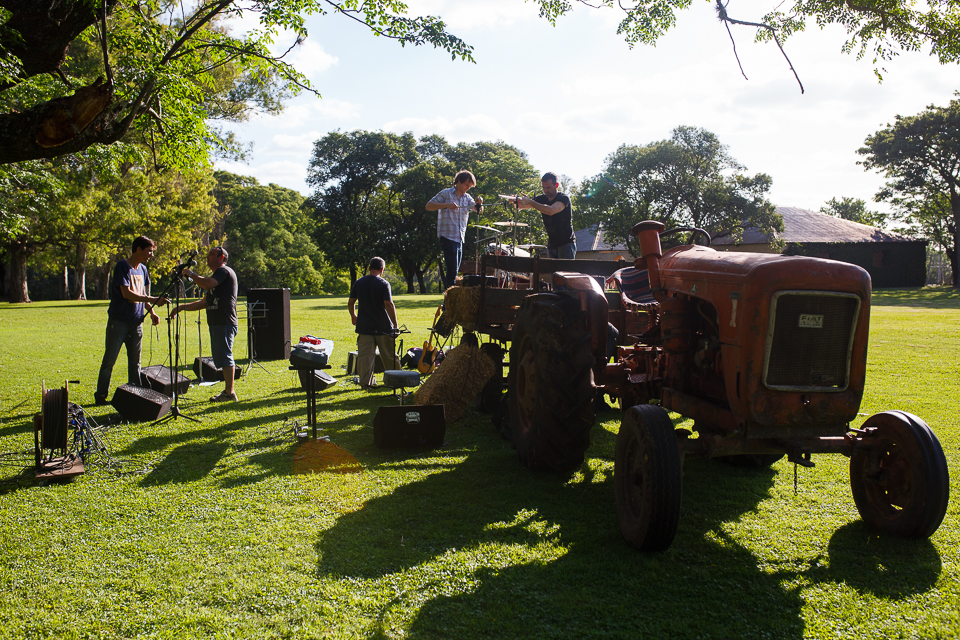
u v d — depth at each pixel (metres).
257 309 9.45
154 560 2.73
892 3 5.56
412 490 3.65
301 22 5.36
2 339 12.07
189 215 33.00
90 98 3.71
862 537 2.98
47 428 3.90
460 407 5.33
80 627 2.20
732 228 38.72
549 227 5.95
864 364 2.79
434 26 5.14
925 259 46.69
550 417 3.54
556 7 6.40
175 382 5.46
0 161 3.83
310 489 3.66
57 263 34.28
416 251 48.31
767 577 2.60
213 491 3.62
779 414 2.73
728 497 3.57
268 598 2.40
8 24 4.21
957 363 8.54
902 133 45.19
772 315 2.67
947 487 2.74
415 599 2.40
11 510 3.31
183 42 5.03
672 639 2.15
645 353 3.92
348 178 50.94
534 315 3.82
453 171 47.19
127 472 3.96
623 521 2.97
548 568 2.66
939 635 2.17
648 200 38.84
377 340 6.90
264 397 6.49
